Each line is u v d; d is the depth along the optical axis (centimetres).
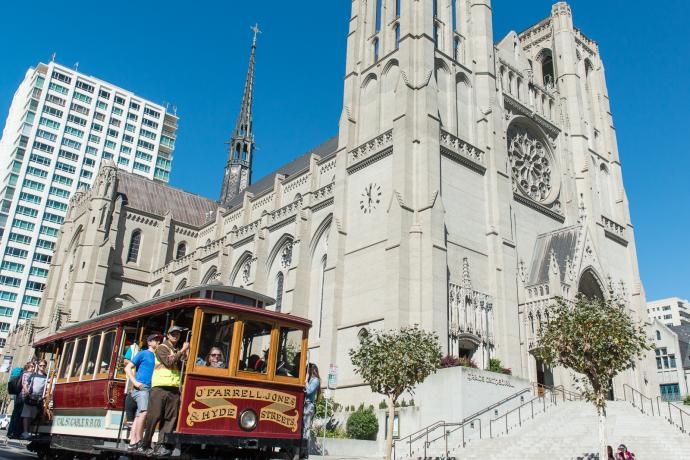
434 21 5025
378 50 5197
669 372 8250
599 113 6562
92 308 7056
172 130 17225
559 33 6462
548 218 5378
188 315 1490
